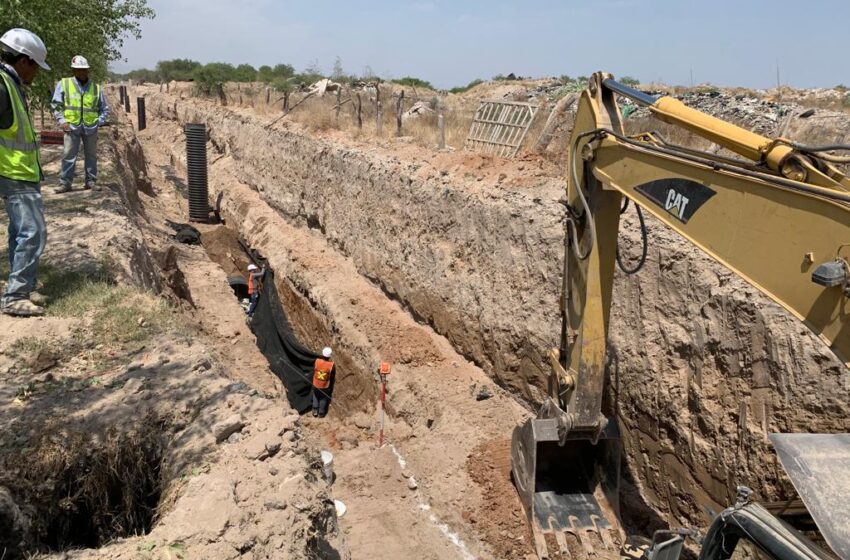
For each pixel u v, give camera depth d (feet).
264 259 62.69
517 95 85.87
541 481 26.11
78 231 30.53
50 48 35.14
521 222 32.78
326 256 56.18
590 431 22.71
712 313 22.85
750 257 13.51
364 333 42.80
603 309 21.02
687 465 23.91
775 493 20.61
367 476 30.45
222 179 86.28
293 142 65.16
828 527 11.13
